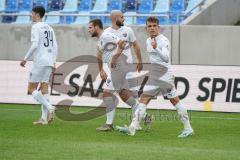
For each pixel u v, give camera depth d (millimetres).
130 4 73250
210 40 60688
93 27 39625
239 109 51562
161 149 30562
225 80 52031
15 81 56812
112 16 38312
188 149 30797
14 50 64062
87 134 36312
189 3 72125
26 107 53750
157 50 34719
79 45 62344
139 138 34906
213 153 29562
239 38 60281
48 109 40938
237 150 30828
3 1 75688
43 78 41531
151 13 70938
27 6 75438
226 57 60562
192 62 60969
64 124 41531
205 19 66250
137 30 61312
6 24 64125
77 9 74250
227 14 69188
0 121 42625
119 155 28438
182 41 61031
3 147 30422
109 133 36938
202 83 52562
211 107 52219
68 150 29703
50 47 41656
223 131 38969
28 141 32688
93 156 28062
